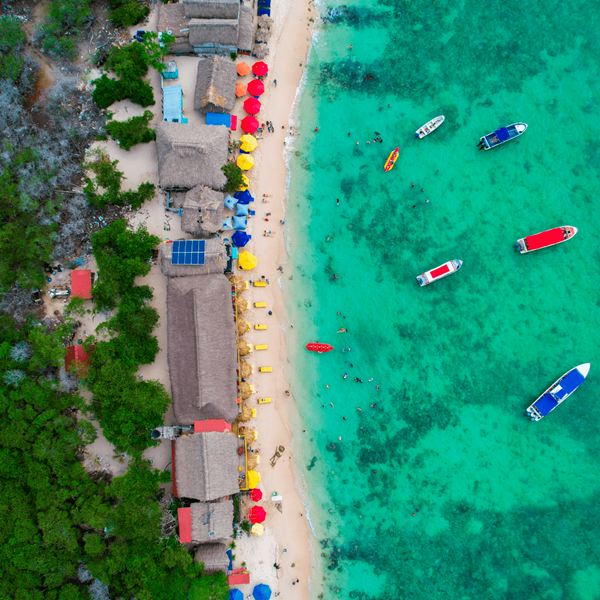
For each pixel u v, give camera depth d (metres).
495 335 38.69
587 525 36.72
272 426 38.25
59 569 32.91
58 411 35.06
